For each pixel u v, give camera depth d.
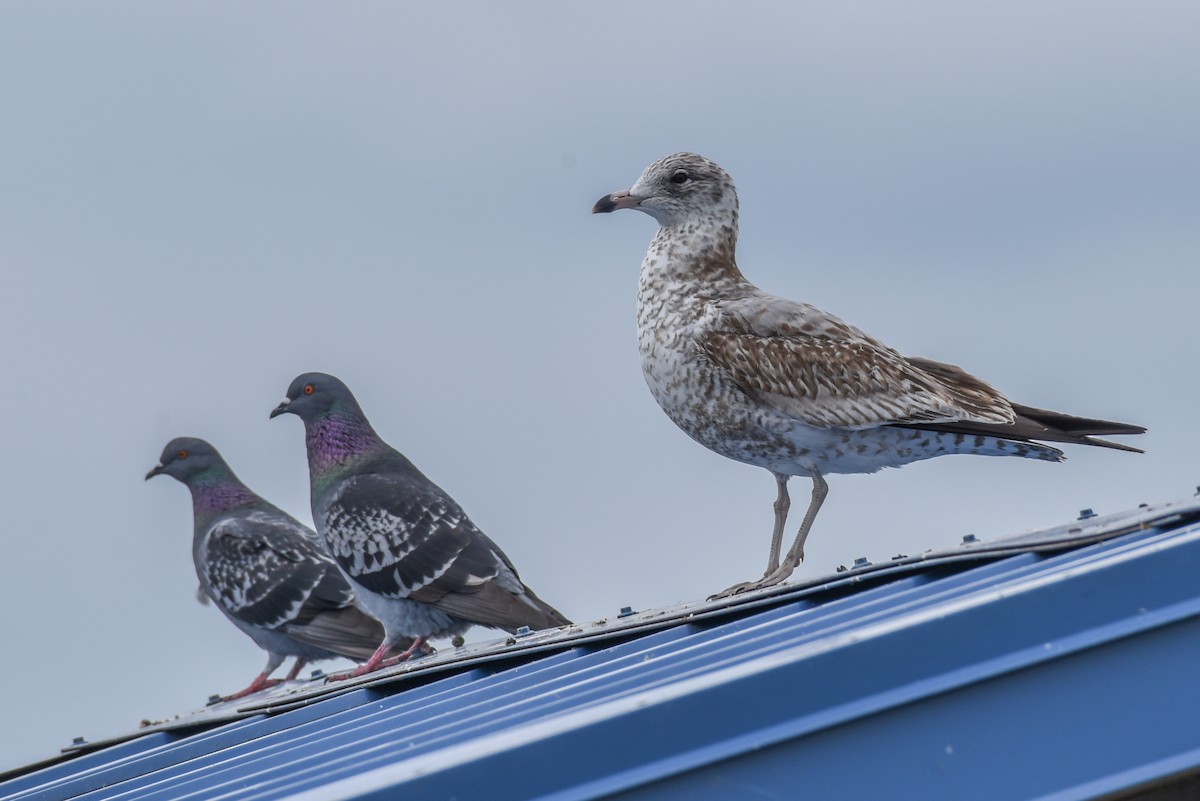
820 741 6.11
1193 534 6.38
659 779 6.09
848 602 8.99
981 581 7.70
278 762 9.33
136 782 10.95
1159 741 5.98
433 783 6.11
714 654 7.96
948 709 6.09
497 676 10.83
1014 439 15.86
